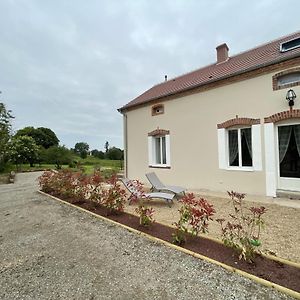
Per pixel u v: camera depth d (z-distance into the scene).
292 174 7.48
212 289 2.84
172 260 3.62
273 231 4.79
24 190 11.95
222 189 8.95
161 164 11.83
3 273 3.46
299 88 7.02
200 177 9.74
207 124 9.45
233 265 3.32
